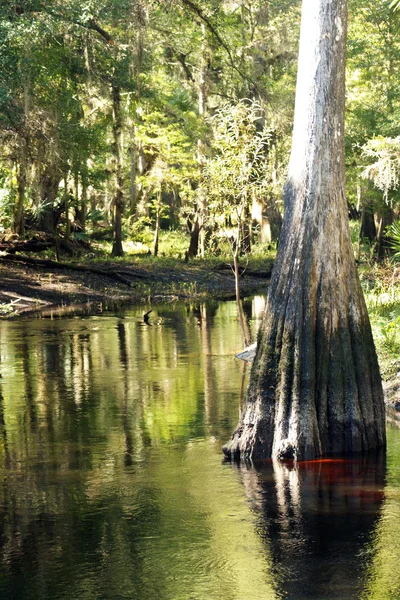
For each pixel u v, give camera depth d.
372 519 6.39
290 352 8.01
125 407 10.59
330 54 8.02
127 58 28.41
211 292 31.42
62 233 37.72
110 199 42.44
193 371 13.31
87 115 34.09
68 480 7.55
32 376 13.08
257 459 8.08
